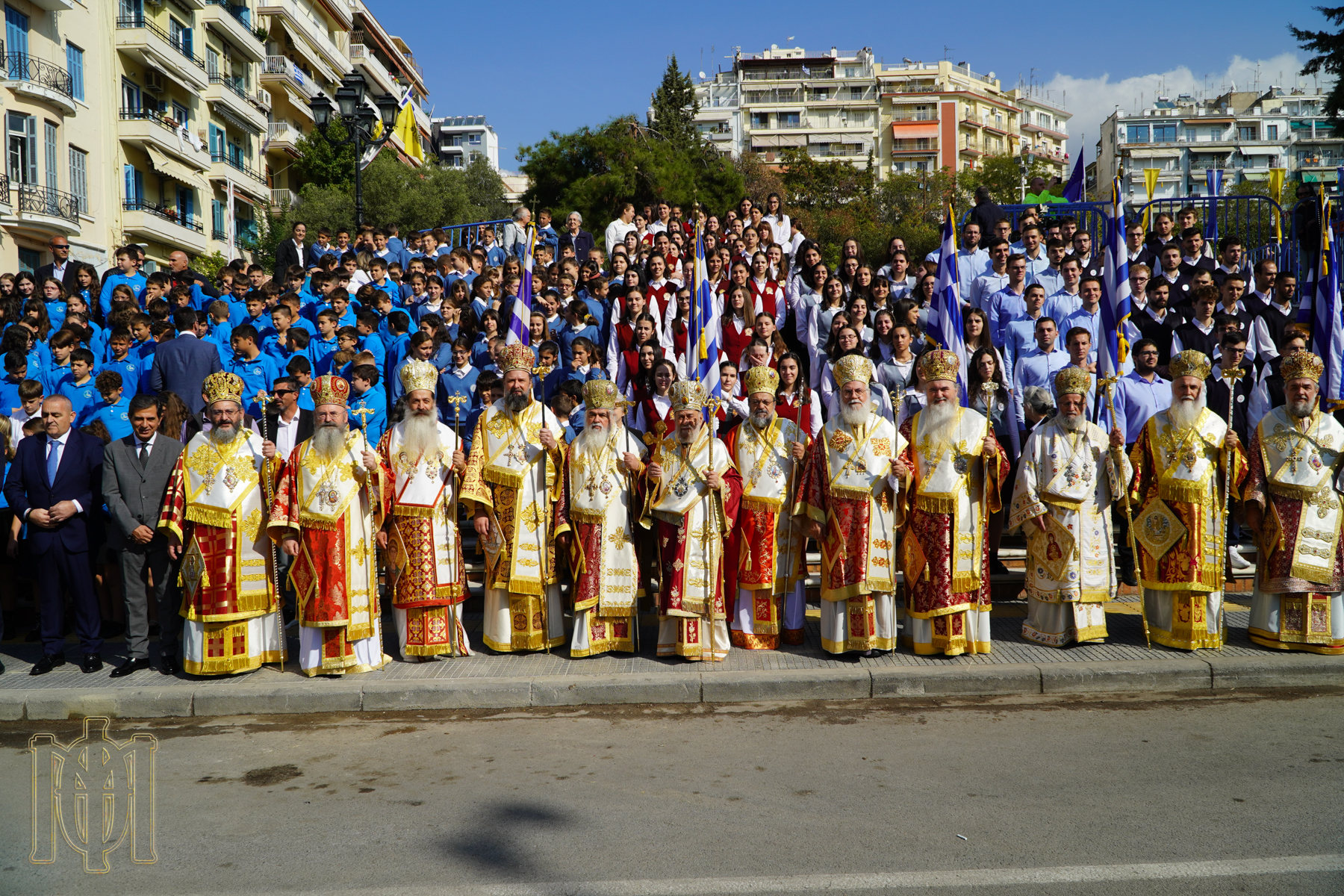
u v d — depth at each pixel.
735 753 5.91
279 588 8.26
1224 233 16.22
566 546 8.05
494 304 13.68
